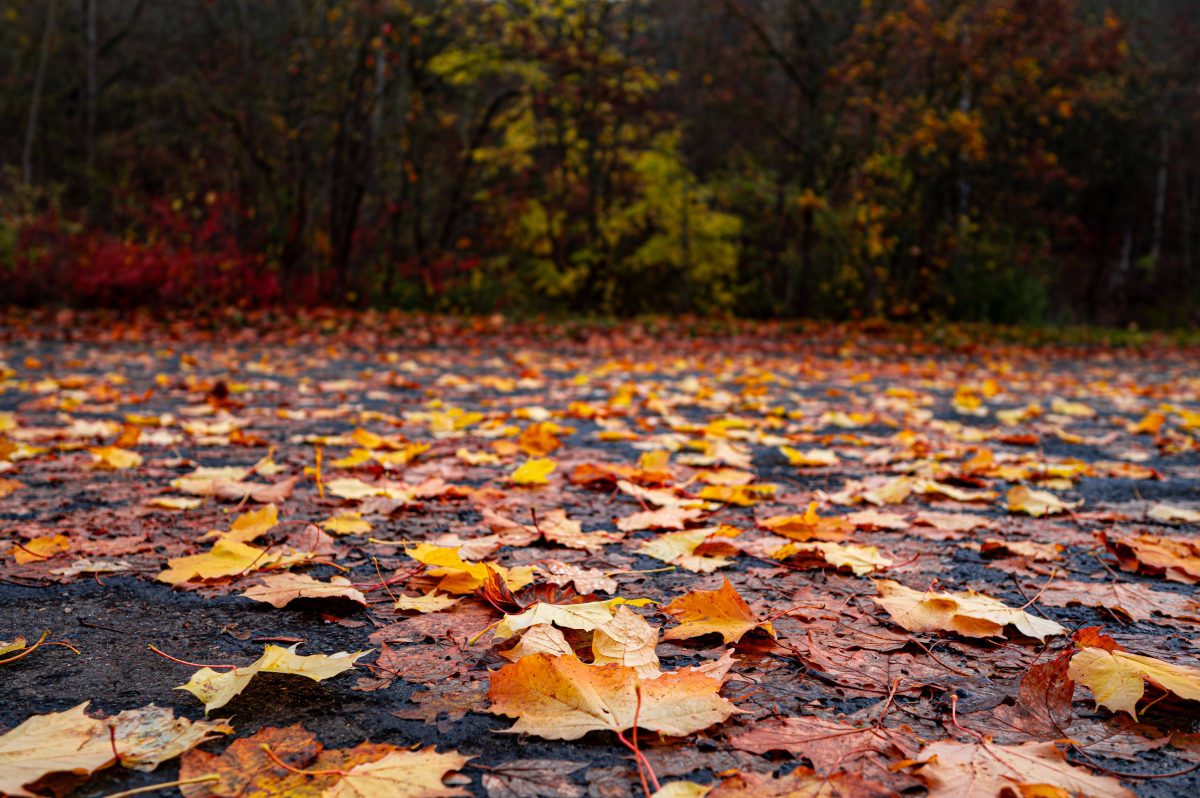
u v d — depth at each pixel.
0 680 1.43
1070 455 4.03
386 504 2.62
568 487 3.06
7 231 15.02
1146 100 28.38
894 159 19.89
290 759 1.15
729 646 1.60
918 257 20.45
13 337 10.33
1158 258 38.53
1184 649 1.61
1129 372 10.29
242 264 14.77
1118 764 1.18
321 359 8.87
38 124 27.56
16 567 2.03
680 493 2.91
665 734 1.20
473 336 12.61
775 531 2.43
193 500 2.70
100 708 1.32
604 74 19.28
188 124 22.09
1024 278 22.27
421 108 18.00
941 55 18.19
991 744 1.18
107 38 27.67
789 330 16.02
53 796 1.07
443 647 1.57
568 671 1.26
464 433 4.13
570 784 1.11
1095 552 2.31
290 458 3.51
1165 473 3.59
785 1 20.59
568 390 6.44
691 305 23.50
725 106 20.92
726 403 5.80
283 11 17.36
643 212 22.94
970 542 2.40
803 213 20.27
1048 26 17.77
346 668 1.42
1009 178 22.08
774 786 1.07
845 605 1.84
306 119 16.33
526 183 20.97
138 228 19.34
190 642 1.60
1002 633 1.67
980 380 8.37
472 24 18.09
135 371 7.16
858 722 1.28
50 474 3.12
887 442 4.23
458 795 1.05
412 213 18.70
